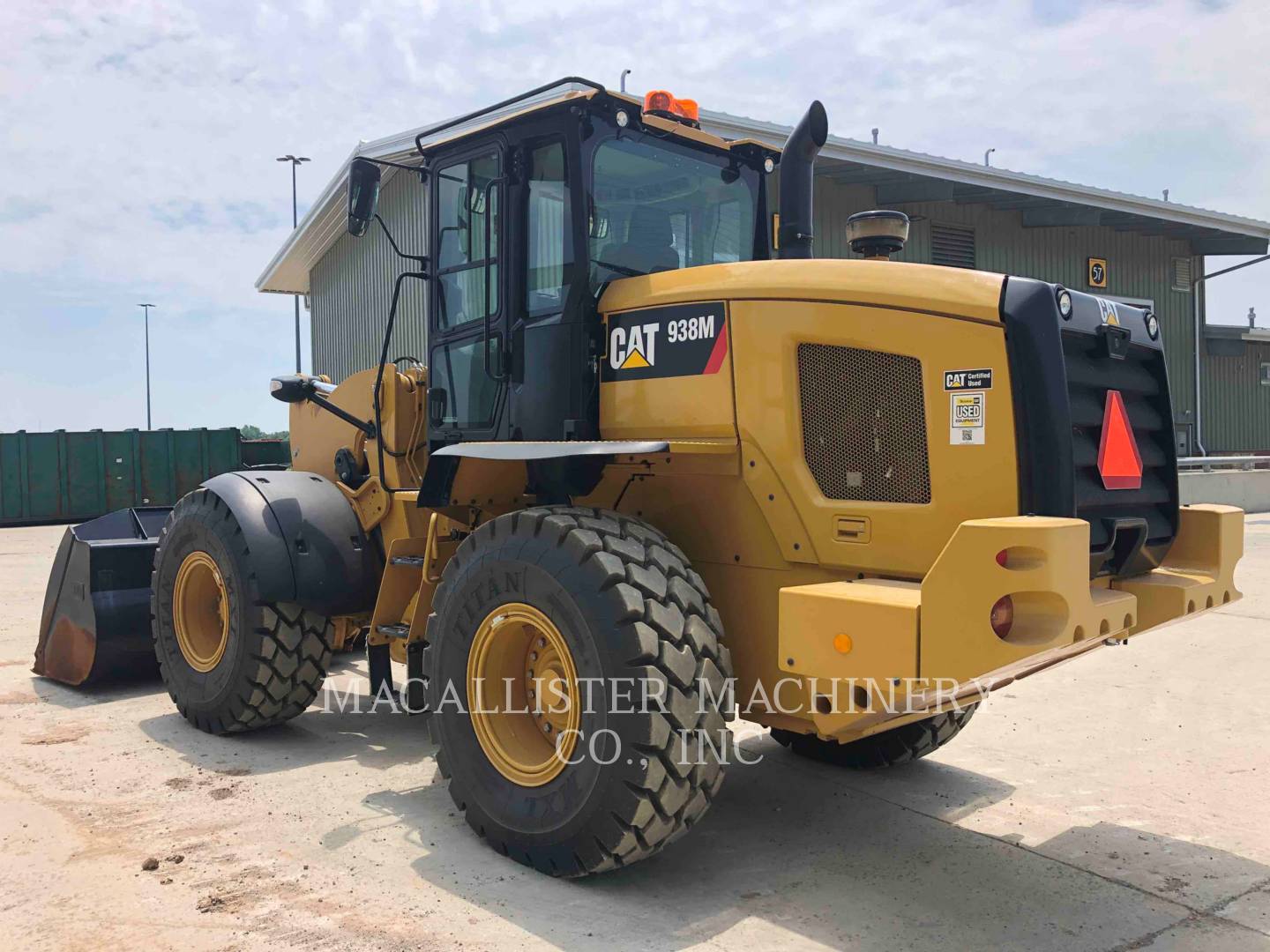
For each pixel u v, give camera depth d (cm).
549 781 302
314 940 262
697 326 328
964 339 280
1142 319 325
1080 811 371
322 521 448
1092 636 252
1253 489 1692
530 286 368
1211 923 283
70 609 539
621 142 366
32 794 375
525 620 308
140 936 264
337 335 1855
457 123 394
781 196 376
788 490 309
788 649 278
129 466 1955
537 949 259
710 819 362
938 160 1473
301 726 477
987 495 275
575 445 314
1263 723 483
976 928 278
